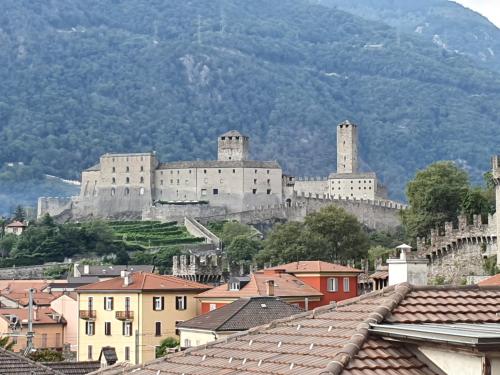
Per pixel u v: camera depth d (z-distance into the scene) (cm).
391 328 4206
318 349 4350
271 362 4416
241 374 4391
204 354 4994
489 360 3897
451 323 4450
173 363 5066
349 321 4612
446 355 4078
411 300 4644
